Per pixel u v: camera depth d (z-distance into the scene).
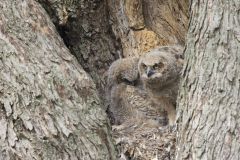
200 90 9.95
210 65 9.99
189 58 10.38
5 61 10.58
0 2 11.51
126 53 14.88
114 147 10.69
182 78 10.52
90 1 14.59
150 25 15.38
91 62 14.95
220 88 9.76
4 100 10.12
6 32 11.01
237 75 9.75
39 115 10.14
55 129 10.08
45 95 10.41
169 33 15.30
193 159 9.52
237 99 9.61
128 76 14.34
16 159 9.64
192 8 10.65
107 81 14.59
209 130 9.55
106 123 10.77
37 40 11.28
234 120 9.46
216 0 10.31
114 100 14.31
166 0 15.44
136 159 12.02
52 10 14.00
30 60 10.79
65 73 10.89
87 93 10.88
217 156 9.32
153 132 12.66
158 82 13.67
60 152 9.92
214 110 9.66
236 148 9.27
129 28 14.92
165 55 13.91
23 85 10.38
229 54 9.91
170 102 13.88
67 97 10.59
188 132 9.82
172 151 11.90
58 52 11.29
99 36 15.01
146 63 13.82
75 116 10.41
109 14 15.05
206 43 10.17
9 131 9.84
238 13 10.12
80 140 10.17
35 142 9.85
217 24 10.13
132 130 12.95
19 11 11.58
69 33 14.77
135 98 14.24
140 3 14.99
